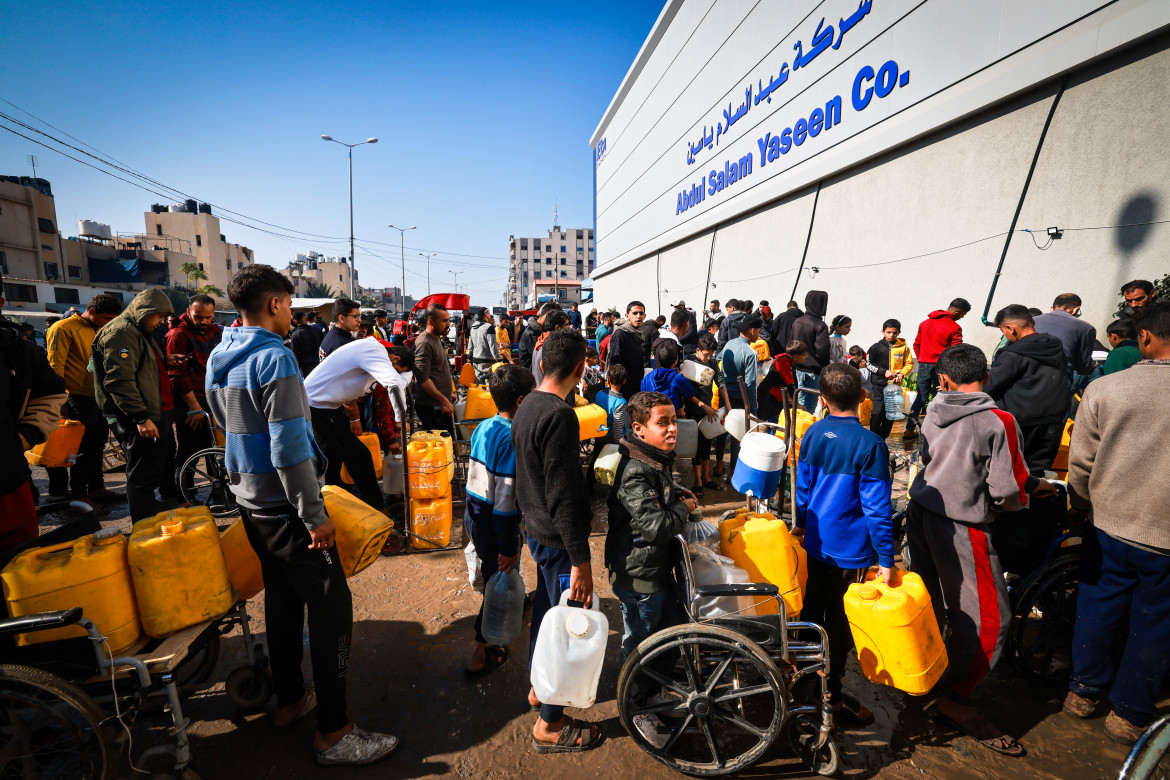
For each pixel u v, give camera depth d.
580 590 2.17
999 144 7.80
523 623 3.39
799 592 2.55
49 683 1.79
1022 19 7.44
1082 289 6.85
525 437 2.20
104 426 5.20
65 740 1.96
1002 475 2.36
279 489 2.18
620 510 2.29
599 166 34.75
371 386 4.29
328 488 2.64
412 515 4.26
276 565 2.25
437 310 5.40
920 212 9.20
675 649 2.46
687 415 5.43
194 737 2.44
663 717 2.52
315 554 2.23
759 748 2.17
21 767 1.90
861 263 10.60
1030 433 3.38
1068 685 2.79
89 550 2.00
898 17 9.55
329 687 2.26
